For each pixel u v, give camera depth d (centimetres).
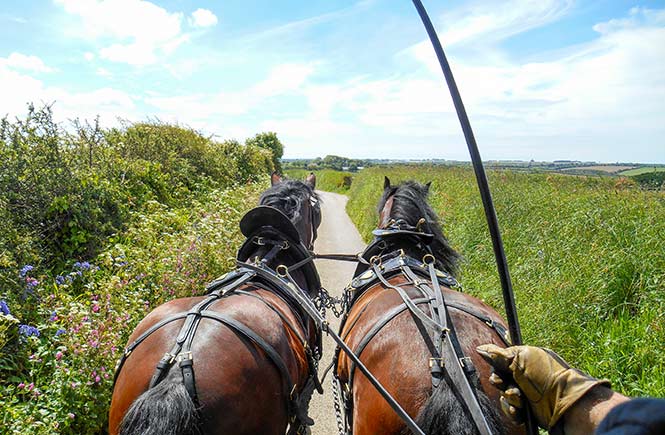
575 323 465
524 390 150
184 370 208
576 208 750
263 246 335
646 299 463
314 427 473
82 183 624
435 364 205
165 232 667
